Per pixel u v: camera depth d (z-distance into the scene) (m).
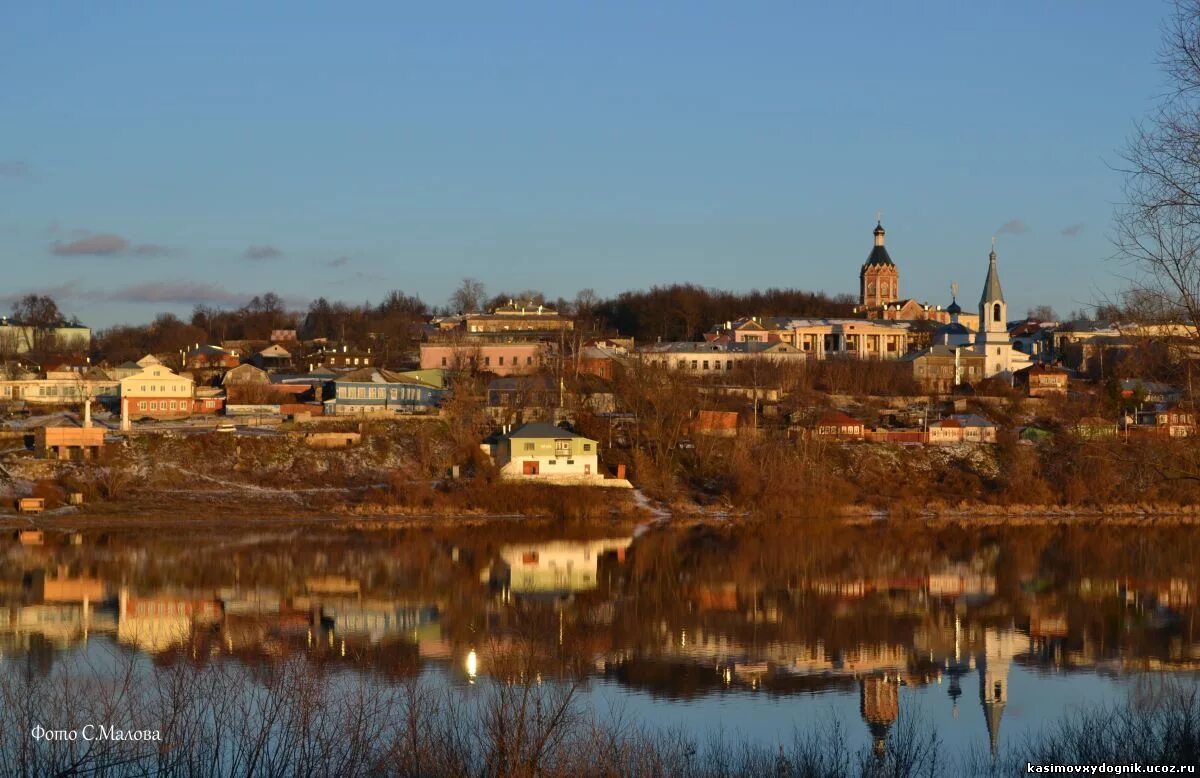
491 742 66.00
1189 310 59.34
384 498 198.50
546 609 125.56
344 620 117.06
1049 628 120.62
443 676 92.00
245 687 80.38
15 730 67.06
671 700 92.12
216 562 151.00
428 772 64.75
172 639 106.19
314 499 198.50
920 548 172.38
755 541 177.88
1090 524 199.12
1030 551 170.50
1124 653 110.25
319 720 71.06
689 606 129.38
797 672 101.75
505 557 159.75
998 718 88.56
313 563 152.12
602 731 71.31
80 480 193.75
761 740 81.38
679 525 193.00
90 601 124.88
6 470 193.38
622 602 130.75
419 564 153.00
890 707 91.38
